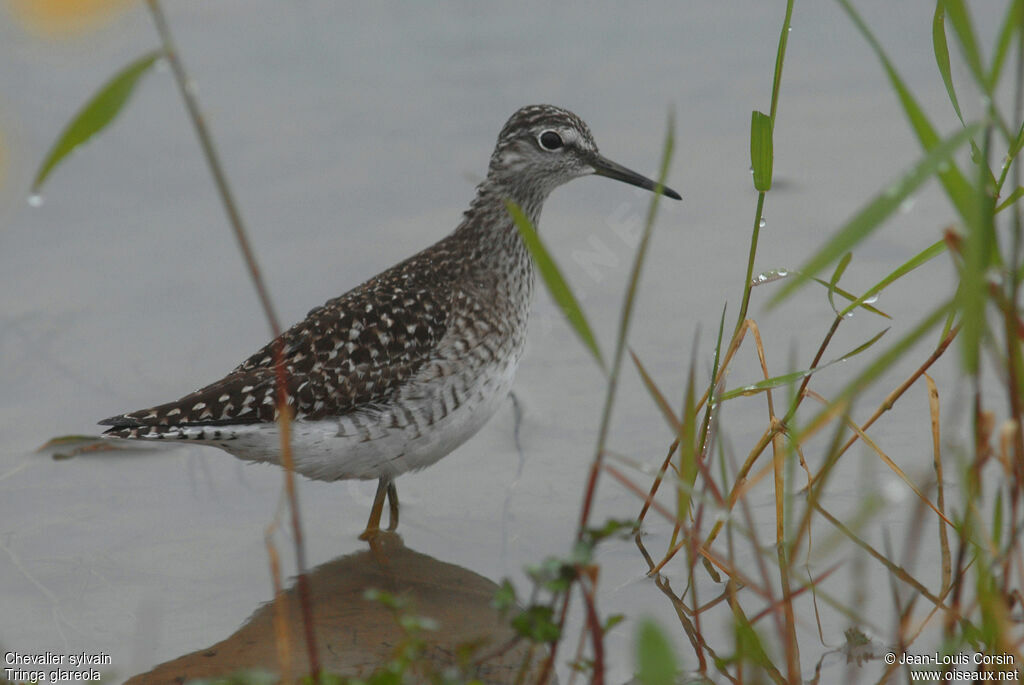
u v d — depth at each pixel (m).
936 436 10.16
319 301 14.51
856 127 17.27
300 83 18.83
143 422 10.58
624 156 16.84
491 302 11.75
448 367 11.23
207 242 15.74
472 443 12.83
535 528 11.27
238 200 16.45
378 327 11.15
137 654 9.58
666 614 9.79
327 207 16.25
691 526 10.54
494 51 19.70
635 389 13.29
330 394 10.88
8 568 10.76
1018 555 8.37
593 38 20.02
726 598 9.95
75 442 12.50
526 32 20.33
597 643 7.59
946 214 15.52
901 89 7.92
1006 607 8.22
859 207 15.46
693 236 15.60
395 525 11.55
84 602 10.31
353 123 17.98
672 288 14.70
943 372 12.77
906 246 14.97
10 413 12.98
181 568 10.87
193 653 9.59
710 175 16.58
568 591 7.79
